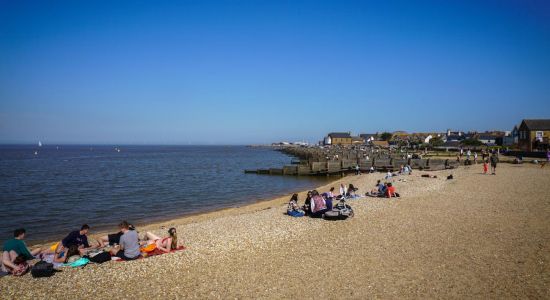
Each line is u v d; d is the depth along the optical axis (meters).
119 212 28.12
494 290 9.76
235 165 86.88
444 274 10.96
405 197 26.39
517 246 13.72
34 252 13.61
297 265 12.05
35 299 9.62
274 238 15.66
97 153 173.50
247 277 11.04
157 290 10.13
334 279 10.71
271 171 60.12
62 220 25.23
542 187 30.05
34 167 77.31
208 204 31.84
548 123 84.69
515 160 56.31
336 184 41.06
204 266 12.14
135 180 51.22
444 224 17.50
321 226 17.81
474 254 12.84
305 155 105.62
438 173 45.72
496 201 23.78
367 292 9.75
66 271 11.71
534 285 10.04
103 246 14.11
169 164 90.00
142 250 13.41
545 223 17.44
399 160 59.19
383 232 16.19
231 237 15.98
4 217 26.08
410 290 9.84
